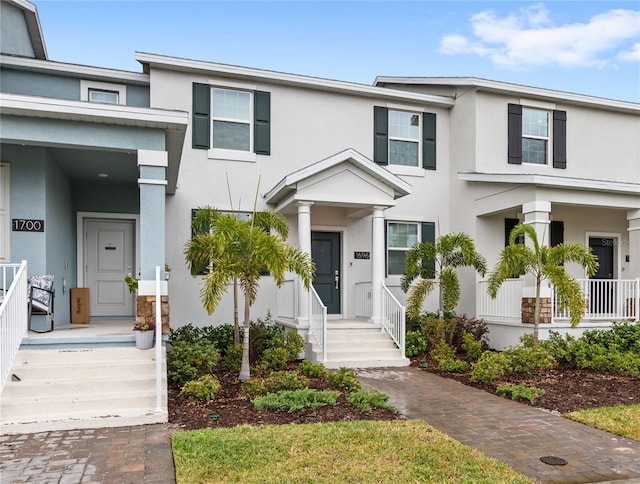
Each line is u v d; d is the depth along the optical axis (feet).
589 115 47.80
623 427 19.35
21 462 15.40
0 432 18.17
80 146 24.79
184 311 37.22
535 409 22.20
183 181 37.78
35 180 27.50
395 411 21.49
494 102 43.91
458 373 30.35
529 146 45.70
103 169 32.14
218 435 17.52
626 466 15.69
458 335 37.14
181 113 24.94
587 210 46.62
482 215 42.01
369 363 32.40
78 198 35.65
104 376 22.26
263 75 39.45
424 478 14.23
